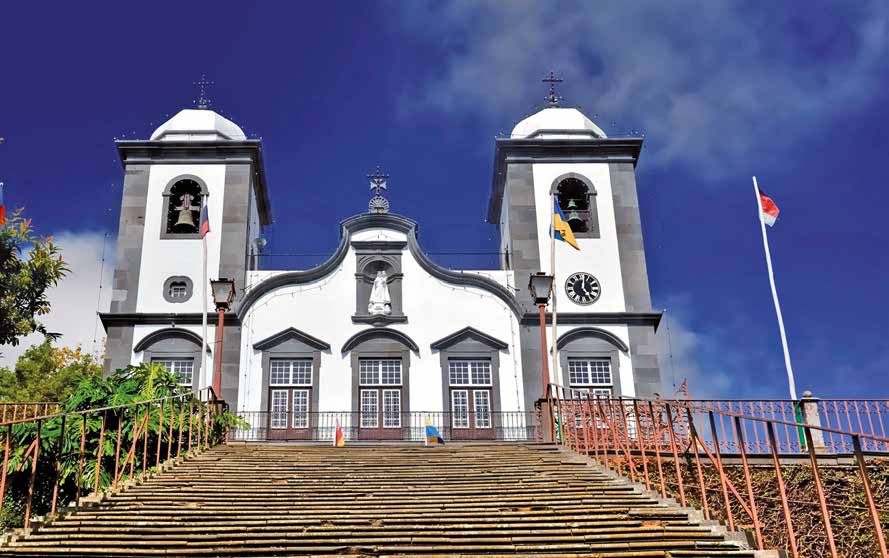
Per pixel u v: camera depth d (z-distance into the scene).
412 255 26.16
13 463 14.91
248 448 17.47
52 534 10.88
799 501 16.14
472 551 10.37
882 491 16.06
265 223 31.38
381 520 11.41
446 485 13.49
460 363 25.23
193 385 24.59
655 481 16.66
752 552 10.27
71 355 34.31
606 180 27.59
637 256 26.58
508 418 24.62
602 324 25.67
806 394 18.97
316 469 14.80
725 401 19.00
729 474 16.98
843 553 15.22
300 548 10.42
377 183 27.31
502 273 26.23
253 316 25.25
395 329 25.34
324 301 25.55
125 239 26.16
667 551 10.34
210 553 10.24
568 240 23.48
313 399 24.58
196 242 26.25
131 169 27.08
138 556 10.19
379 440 24.23
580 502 12.27
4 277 22.78
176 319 25.17
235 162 27.33
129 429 16.03
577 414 19.28
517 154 27.77
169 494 12.79
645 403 24.16
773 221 24.70
